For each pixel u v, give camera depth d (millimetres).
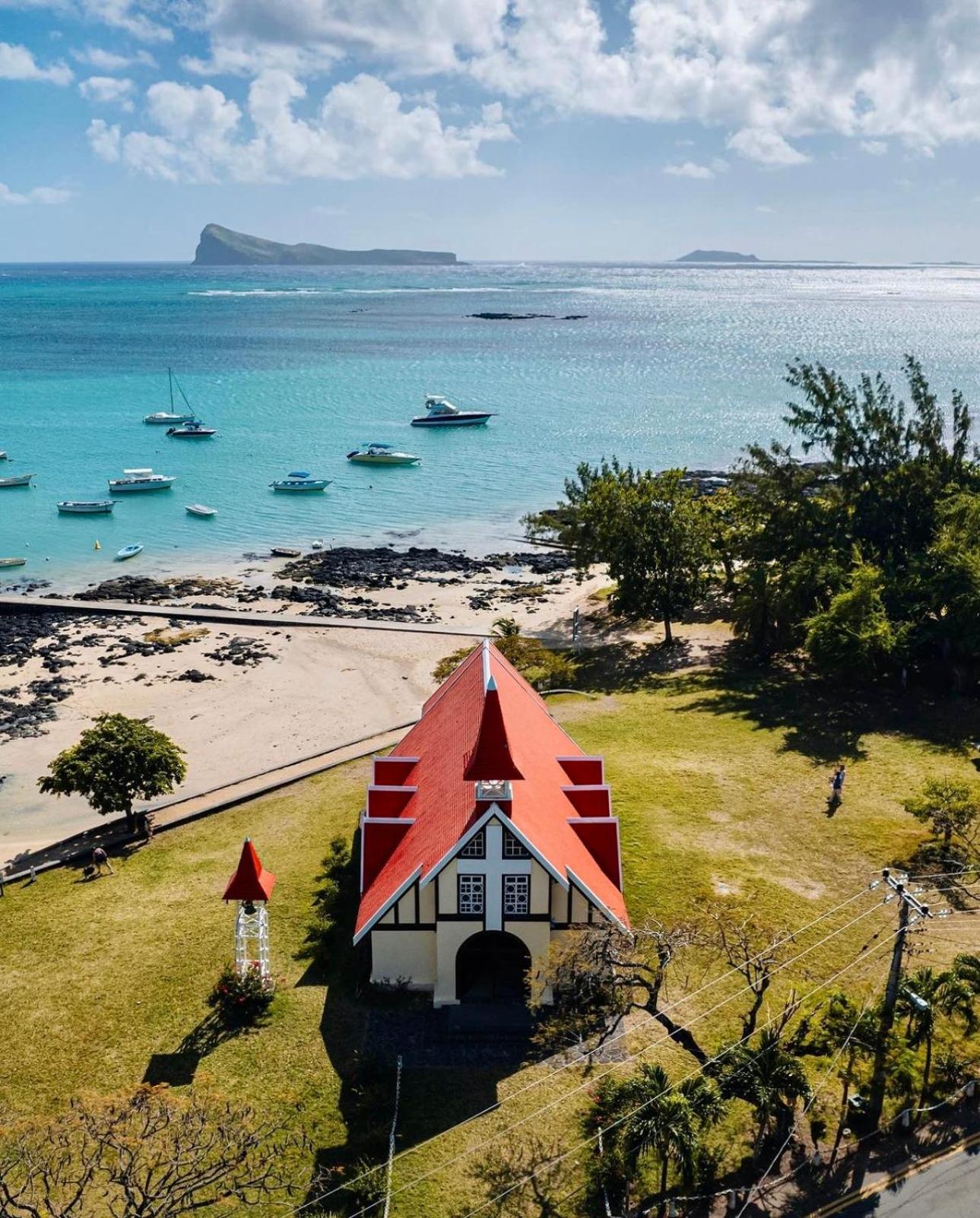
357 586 91062
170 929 40156
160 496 121375
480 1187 27703
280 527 110188
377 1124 29688
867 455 68375
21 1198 26375
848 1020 30250
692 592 69125
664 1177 26844
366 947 38062
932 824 43688
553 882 34188
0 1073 32156
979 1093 29781
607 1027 32312
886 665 60750
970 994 30781
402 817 38969
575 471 131500
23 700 67375
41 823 52812
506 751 32562
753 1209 26422
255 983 34969
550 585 91625
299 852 45781
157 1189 24719
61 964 38062
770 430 154250
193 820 50312
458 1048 33031
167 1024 34375
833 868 41750
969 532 59375
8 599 86000
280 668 72188
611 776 50500
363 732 61062
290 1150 28938
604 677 66500
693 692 62250
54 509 115250
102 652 75812
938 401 166500
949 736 53688
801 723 56344
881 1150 28141
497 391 191250
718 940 33188
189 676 70688
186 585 91125
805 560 65250
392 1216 26891
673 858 42719
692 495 72375
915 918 31797
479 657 45188
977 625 56469
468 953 35469
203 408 174250
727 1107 29359
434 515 115125
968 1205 26188
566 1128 29562
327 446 146250
